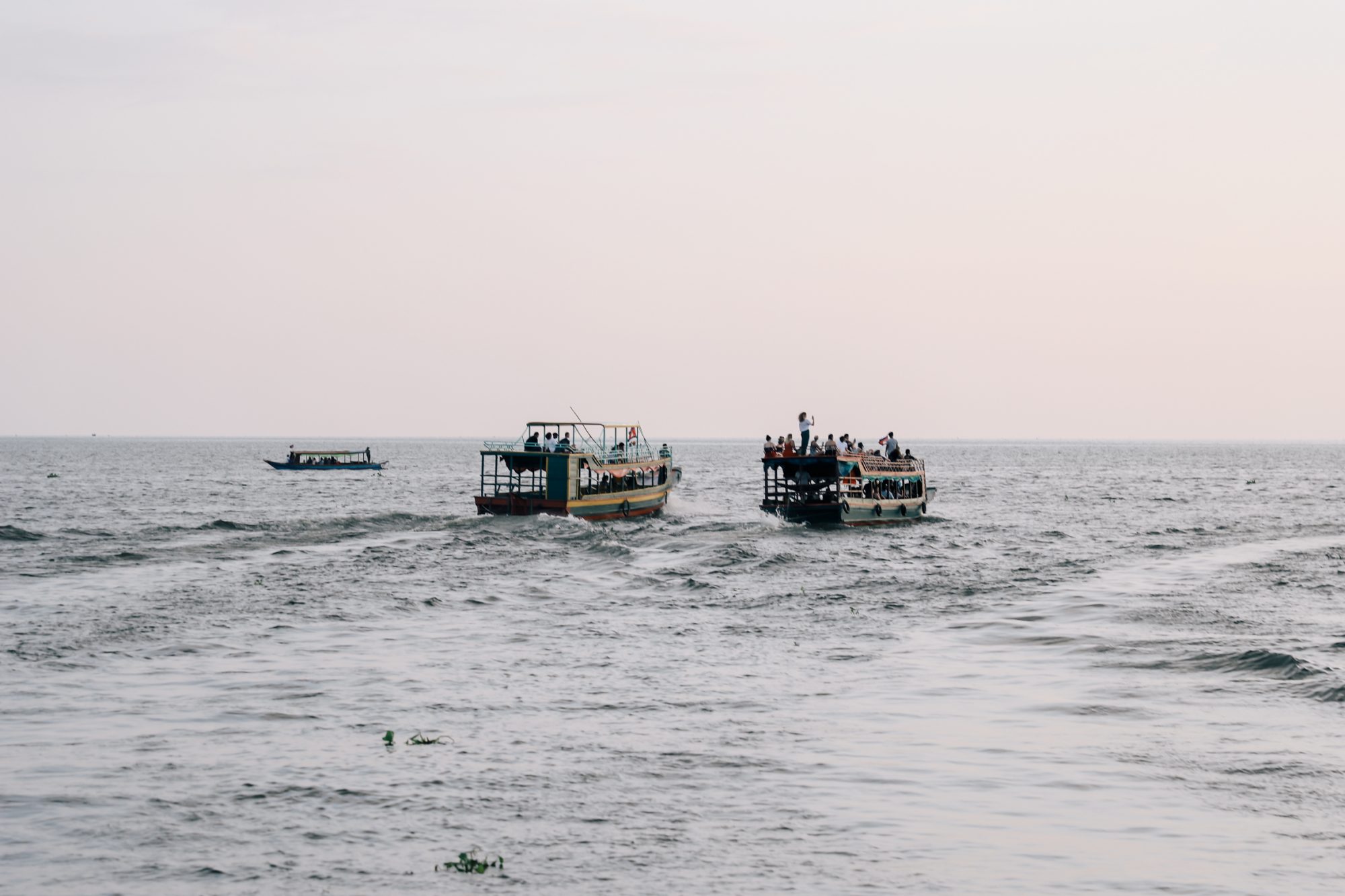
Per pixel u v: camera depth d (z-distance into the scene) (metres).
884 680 28.84
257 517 84.38
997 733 23.56
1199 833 17.83
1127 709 25.47
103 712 25.20
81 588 43.62
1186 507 100.50
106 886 15.88
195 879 16.14
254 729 23.91
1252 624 36.81
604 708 25.83
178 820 18.38
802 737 23.25
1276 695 26.75
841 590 45.19
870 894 15.60
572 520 66.88
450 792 19.78
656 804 19.20
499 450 70.75
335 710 25.59
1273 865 16.55
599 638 34.97
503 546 58.75
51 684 27.92
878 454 75.25
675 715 25.20
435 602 41.56
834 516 67.62
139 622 36.50
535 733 23.58
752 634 35.75
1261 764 21.31
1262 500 111.62
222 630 35.50
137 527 72.00
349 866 16.59
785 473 69.94
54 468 196.62
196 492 120.94
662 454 83.25
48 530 68.00
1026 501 109.69
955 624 37.56
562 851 17.14
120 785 20.03
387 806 19.06
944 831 17.92
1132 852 17.06
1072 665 30.47
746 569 51.03
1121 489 136.38
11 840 17.52
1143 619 37.94
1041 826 18.14
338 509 94.75
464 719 24.80
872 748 22.44
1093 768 21.11
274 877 16.22
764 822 18.33
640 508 76.12
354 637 34.88
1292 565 54.16
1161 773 20.78
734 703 26.30
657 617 38.94
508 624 37.31
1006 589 45.50
